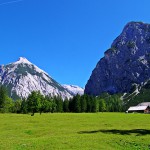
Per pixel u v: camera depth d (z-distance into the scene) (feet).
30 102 526.57
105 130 184.55
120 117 403.13
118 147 117.91
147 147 119.65
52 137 140.26
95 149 109.09
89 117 388.16
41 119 321.73
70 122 276.00
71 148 109.29
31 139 133.59
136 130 186.39
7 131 185.16
